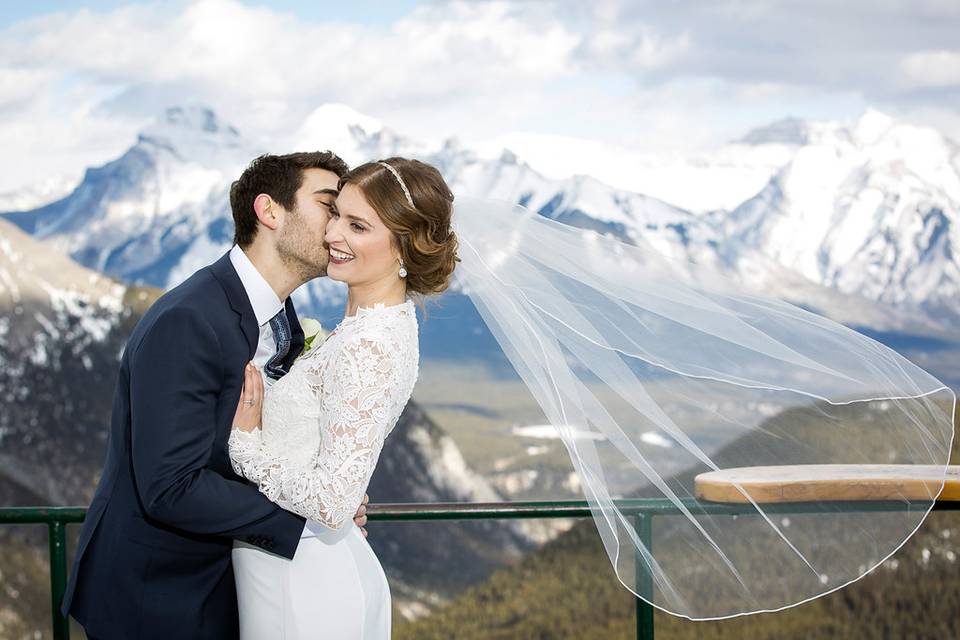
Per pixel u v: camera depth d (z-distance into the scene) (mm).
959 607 23156
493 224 1994
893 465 1906
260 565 1870
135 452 1749
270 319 1919
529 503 2068
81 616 1849
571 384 1887
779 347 2002
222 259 1917
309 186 1895
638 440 1882
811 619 23609
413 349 1866
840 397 1923
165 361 1751
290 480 1729
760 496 1840
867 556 1861
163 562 1828
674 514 1860
